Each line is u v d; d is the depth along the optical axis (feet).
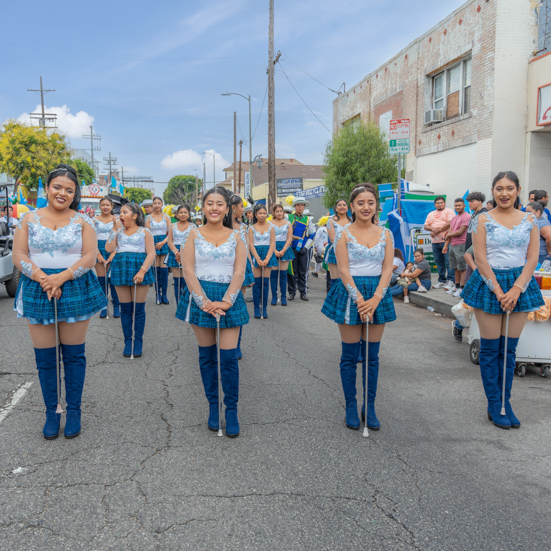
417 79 54.70
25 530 8.62
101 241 27.37
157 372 17.66
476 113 44.70
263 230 27.76
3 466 10.82
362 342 13.87
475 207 26.30
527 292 13.28
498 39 41.93
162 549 8.21
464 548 8.34
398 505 9.55
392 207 43.42
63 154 125.49
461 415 14.02
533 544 8.46
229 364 12.38
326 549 8.28
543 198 21.24
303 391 15.88
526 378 17.51
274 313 29.60
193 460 11.21
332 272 21.11
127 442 12.07
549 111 39.58
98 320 26.55
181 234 29.96
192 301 12.41
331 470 10.84
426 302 31.42
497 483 10.40
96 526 8.77
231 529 8.74
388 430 12.98
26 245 11.94
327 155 60.18
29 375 17.13
